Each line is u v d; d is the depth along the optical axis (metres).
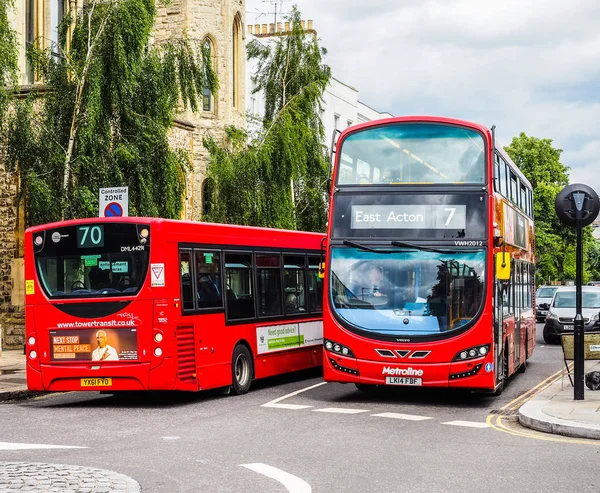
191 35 35.69
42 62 21.12
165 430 12.09
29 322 15.37
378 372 14.88
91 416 13.70
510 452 10.39
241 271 17.17
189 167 22.34
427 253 15.02
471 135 15.28
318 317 20.47
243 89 37.97
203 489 8.22
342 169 15.58
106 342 14.91
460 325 14.73
